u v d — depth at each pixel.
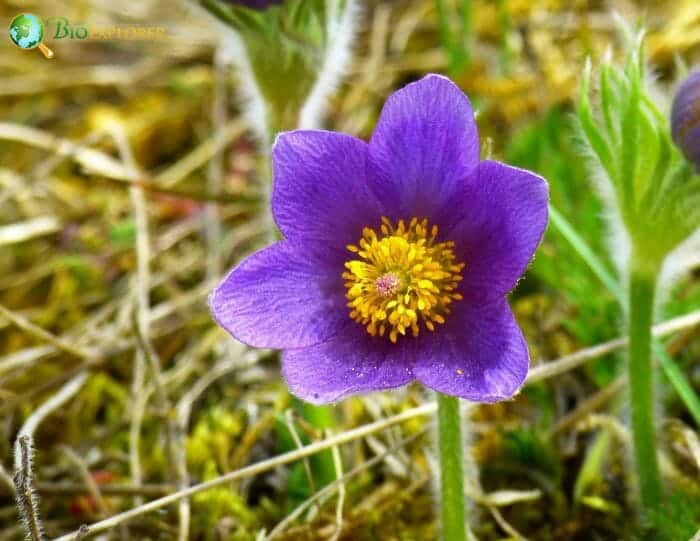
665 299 0.33
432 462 0.32
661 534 0.31
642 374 0.30
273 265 0.28
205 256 0.41
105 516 0.32
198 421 0.36
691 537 0.30
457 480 0.28
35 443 0.36
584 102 0.29
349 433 0.31
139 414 0.35
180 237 0.42
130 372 0.38
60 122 0.47
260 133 0.34
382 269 0.28
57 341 0.36
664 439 0.34
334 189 0.28
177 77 0.47
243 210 0.42
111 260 0.41
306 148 0.27
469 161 0.27
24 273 0.41
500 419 0.35
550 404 0.35
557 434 0.34
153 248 0.41
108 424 0.37
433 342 0.27
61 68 0.48
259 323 0.27
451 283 0.28
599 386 0.35
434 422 0.32
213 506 0.33
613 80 0.29
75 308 0.40
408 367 0.27
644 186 0.28
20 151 0.45
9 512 0.34
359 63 0.47
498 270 0.27
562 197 0.38
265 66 0.32
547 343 0.37
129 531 0.33
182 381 0.37
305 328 0.28
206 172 0.44
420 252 0.28
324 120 0.44
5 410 0.35
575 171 0.39
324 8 0.31
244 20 0.31
